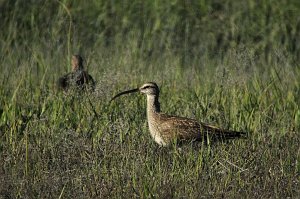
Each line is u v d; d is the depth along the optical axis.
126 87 26.31
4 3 38.19
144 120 23.44
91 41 36.88
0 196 17.61
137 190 17.84
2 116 22.89
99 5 38.69
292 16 38.56
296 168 19.48
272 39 37.09
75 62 28.55
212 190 17.84
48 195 17.48
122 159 19.39
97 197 17.44
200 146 21.53
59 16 37.72
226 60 31.77
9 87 26.91
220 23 38.03
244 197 17.56
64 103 24.27
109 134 21.11
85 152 20.14
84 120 22.66
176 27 37.66
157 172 18.64
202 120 23.48
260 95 25.41
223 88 26.20
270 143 21.31
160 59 34.03
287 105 25.09
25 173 18.88
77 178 18.38
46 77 29.56
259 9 38.75
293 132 22.39
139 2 38.88
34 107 24.14
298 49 36.75
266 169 19.17
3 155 20.20
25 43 34.91
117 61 31.91
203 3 38.78
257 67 32.12
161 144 21.56
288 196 17.89
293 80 28.91
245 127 22.67
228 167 19.30
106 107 23.98
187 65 33.69
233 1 39.09
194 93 25.80
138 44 36.53
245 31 37.44
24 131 21.52
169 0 38.91
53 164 19.72
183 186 17.77
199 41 36.97
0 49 35.75
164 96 26.27
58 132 21.67
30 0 38.56
